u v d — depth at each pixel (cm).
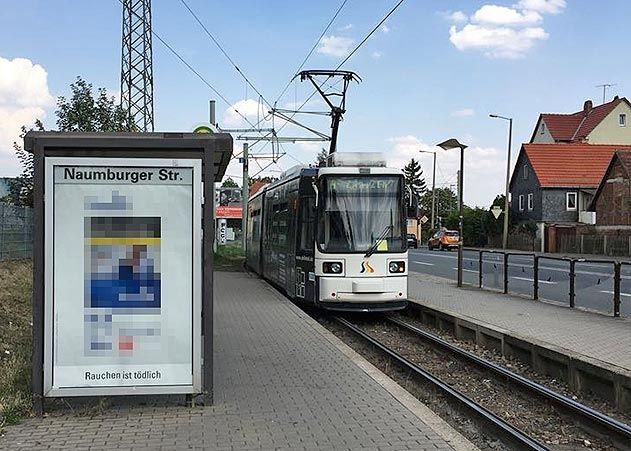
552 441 730
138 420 654
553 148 6731
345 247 1536
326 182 1552
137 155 670
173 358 675
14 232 2233
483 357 1200
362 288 1526
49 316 659
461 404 837
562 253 5284
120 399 720
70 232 663
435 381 944
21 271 1914
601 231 5384
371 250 1538
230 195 7150
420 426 638
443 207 12012
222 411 687
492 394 952
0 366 850
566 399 823
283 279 1942
